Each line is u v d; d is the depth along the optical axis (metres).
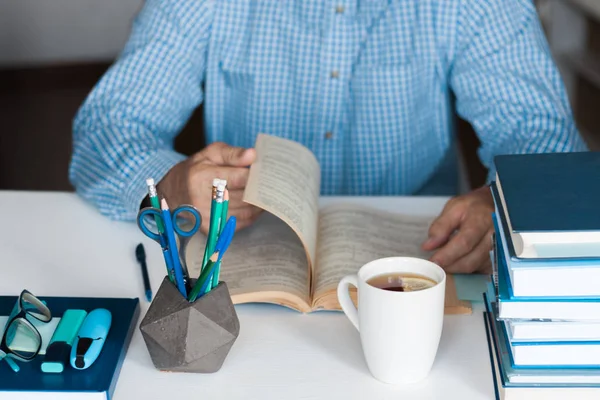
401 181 1.71
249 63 1.62
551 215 0.77
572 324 0.78
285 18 1.59
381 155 1.68
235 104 1.68
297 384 0.86
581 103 3.39
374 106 1.64
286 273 1.04
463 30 1.58
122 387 0.85
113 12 4.90
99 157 1.36
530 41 1.56
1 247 1.18
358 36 1.60
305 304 0.99
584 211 0.77
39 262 1.13
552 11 3.41
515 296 0.77
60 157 3.77
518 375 0.79
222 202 0.84
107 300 0.99
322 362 0.90
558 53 3.43
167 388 0.85
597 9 2.97
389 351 0.83
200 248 1.11
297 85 1.63
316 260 1.08
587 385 0.79
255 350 0.92
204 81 1.71
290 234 1.16
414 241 1.16
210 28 1.60
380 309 0.81
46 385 0.83
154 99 1.49
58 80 4.95
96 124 1.43
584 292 0.76
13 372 0.85
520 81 1.51
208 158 1.17
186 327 0.84
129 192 1.26
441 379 0.87
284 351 0.92
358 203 1.34
